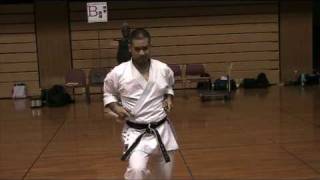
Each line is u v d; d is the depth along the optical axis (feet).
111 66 51.52
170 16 51.60
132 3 51.06
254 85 50.37
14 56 50.62
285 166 21.52
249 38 52.47
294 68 53.26
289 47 52.95
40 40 50.57
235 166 21.80
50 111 39.78
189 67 48.78
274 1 52.34
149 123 13.24
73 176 21.06
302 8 52.65
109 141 27.58
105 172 21.49
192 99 43.80
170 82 13.65
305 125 30.14
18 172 22.02
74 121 34.58
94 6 43.39
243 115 34.53
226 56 52.47
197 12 51.75
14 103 46.26
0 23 50.19
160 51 51.88
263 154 23.68
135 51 12.84
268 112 35.32
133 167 12.78
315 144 25.27
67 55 51.01
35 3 50.08
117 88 13.30
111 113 13.48
